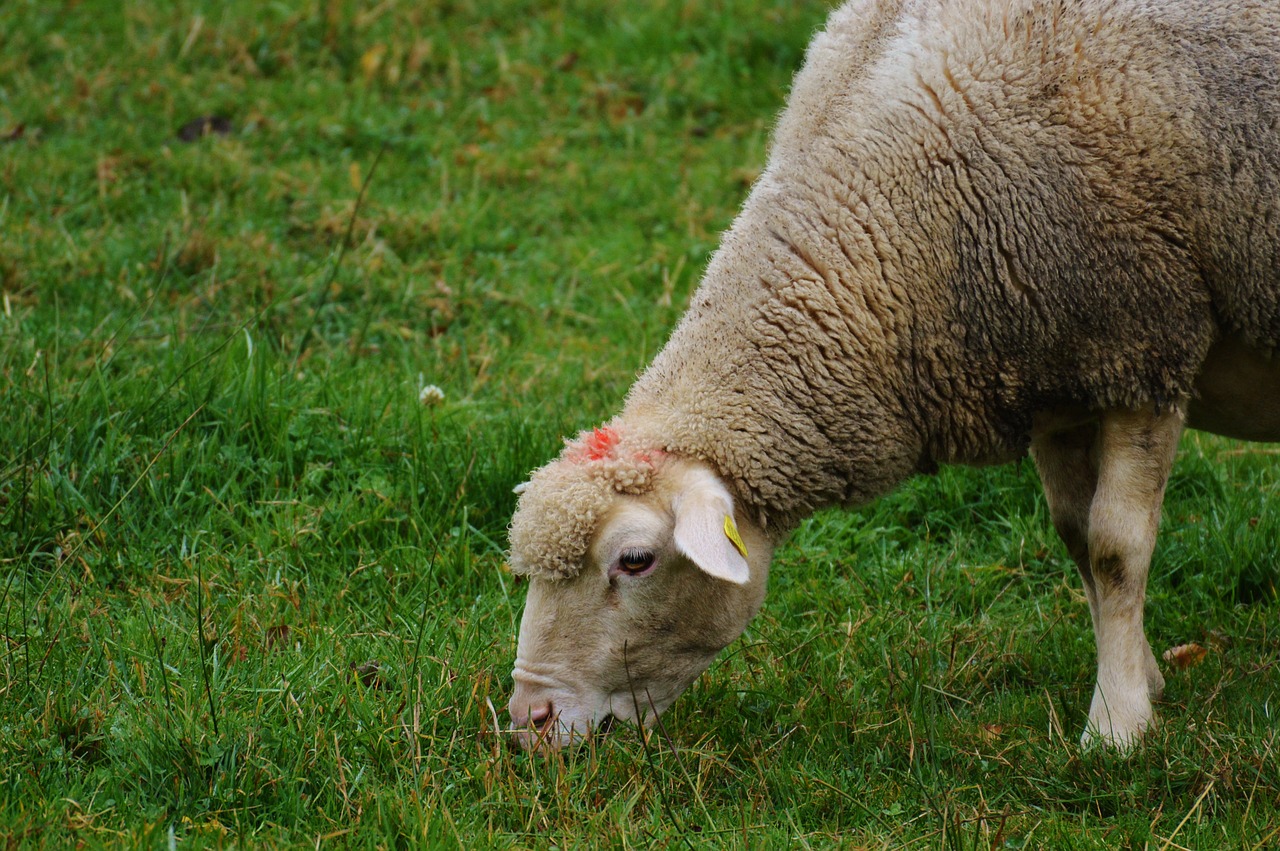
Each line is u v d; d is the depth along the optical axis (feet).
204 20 44.24
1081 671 22.12
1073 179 18.90
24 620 20.86
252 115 40.04
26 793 17.35
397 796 17.60
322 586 23.34
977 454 20.71
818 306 19.56
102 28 44.50
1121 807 18.22
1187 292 19.19
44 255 32.45
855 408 19.76
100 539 24.08
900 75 19.69
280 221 35.27
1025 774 18.99
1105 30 19.07
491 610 22.86
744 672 21.90
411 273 33.58
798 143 20.48
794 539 26.20
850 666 21.94
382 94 42.80
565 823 17.56
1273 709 20.39
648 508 18.85
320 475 26.03
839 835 17.57
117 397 26.53
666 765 19.03
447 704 20.16
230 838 16.94
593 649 19.13
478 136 40.88
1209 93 18.89
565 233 37.06
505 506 25.82
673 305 33.27
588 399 28.99
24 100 40.01
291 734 18.88
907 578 24.90
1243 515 25.95
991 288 19.26
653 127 41.86
